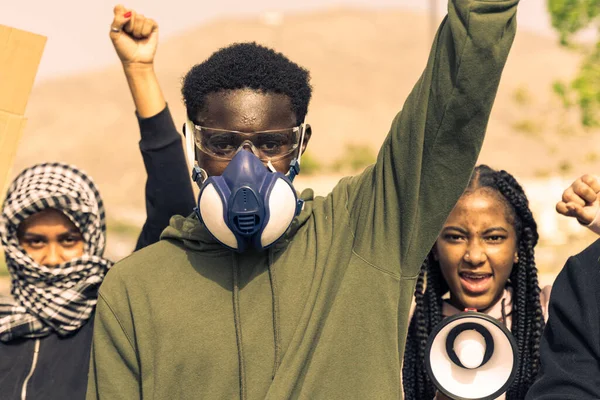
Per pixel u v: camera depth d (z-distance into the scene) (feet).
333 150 282.97
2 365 14.49
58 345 14.69
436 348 12.42
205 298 10.83
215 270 10.98
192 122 11.23
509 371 12.30
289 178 11.09
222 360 10.58
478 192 14.87
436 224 10.74
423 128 10.46
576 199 13.01
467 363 12.30
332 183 128.36
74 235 15.25
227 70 10.91
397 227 10.71
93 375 11.03
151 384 10.68
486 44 10.11
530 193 86.74
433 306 15.15
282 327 10.66
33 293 14.82
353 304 10.71
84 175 15.75
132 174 264.31
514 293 15.20
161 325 10.72
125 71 14.99
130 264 11.13
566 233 71.87
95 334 11.01
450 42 10.36
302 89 11.19
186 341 10.64
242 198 10.29
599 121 48.52
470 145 10.50
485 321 12.31
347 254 10.96
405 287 10.78
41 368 14.47
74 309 14.79
